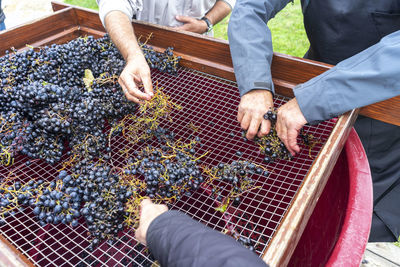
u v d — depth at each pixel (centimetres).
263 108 150
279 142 152
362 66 127
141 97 154
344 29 185
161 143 174
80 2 652
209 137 177
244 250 71
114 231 129
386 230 199
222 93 200
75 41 209
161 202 142
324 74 136
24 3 643
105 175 139
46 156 162
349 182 142
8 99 173
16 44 217
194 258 72
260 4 170
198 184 148
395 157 192
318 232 158
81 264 140
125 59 182
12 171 158
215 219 158
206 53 201
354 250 112
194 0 252
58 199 131
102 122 173
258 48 160
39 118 163
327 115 136
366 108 158
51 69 188
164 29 208
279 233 97
